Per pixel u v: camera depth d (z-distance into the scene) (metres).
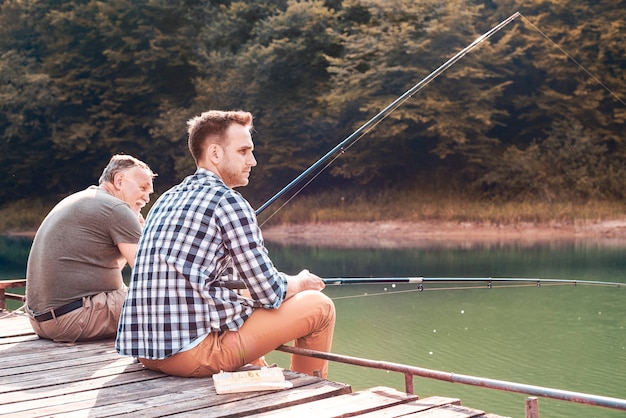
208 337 2.85
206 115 2.94
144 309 2.85
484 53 22.33
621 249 16.55
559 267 13.18
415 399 2.67
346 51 24.69
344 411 2.52
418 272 12.88
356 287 11.59
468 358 6.29
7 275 14.67
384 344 6.91
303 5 25.00
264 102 25.61
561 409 4.86
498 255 15.72
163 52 27.58
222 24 27.27
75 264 3.66
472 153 23.23
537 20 23.06
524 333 7.34
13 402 2.75
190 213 2.82
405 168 24.66
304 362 3.12
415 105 22.91
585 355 6.35
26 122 28.58
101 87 28.83
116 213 3.62
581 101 22.55
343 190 25.14
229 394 2.73
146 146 28.33
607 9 22.98
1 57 28.94
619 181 21.92
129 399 2.73
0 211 29.31
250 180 25.80
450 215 22.31
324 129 24.81
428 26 22.52
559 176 22.39
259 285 2.83
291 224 23.88
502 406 4.91
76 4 29.45
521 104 23.67
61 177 30.02
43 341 3.78
